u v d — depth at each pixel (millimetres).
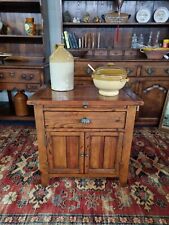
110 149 1238
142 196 1275
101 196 1272
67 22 2168
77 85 1430
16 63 2123
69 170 1299
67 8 2250
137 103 1093
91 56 2260
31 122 2430
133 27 2307
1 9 2203
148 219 1105
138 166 1592
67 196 1269
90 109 1122
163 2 2203
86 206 1191
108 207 1187
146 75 2088
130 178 1445
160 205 1204
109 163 1282
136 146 1900
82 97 1155
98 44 2357
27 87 2094
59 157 1258
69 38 2221
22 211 1149
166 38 2338
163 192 1313
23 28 2297
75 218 1108
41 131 1174
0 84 2092
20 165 1584
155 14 2195
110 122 1159
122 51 2309
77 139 1207
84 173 1309
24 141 1971
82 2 2217
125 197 1265
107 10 2250
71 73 1249
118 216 1125
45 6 2133
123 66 2053
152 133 2186
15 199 1236
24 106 2260
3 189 1319
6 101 2744
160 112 2258
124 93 1249
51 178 1423
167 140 2035
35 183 1380
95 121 1154
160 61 2031
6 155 1723
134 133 2180
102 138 1204
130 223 1081
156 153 1787
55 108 1117
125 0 2184
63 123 1158
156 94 2174
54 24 2352
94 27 2312
